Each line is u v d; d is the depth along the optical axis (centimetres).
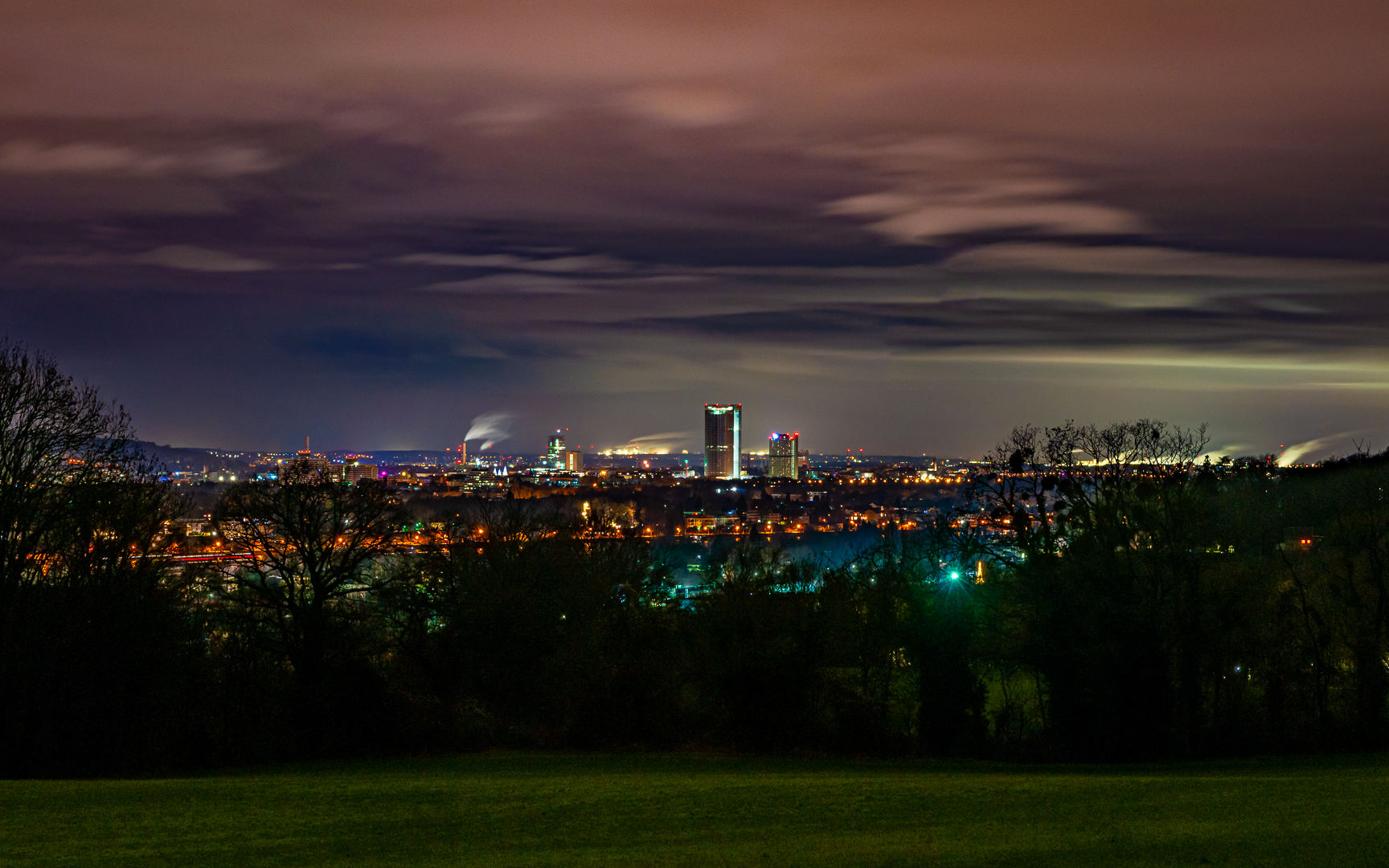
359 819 2934
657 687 5869
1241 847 2300
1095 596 5347
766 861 2325
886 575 6350
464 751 5572
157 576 5197
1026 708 6681
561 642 6178
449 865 2341
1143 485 5641
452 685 6016
